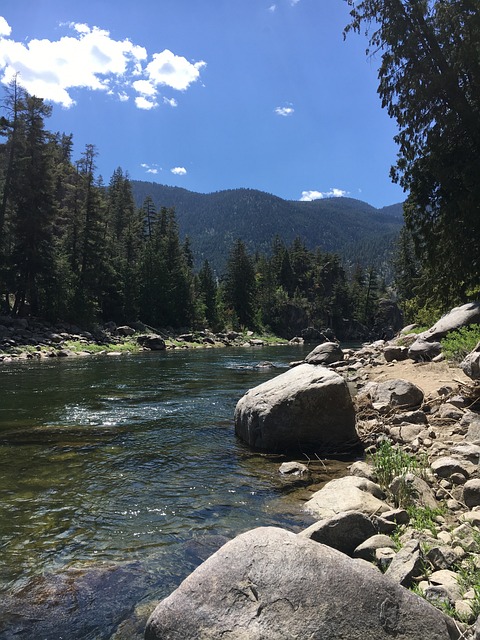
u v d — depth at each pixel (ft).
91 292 165.17
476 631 9.37
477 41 61.82
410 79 67.31
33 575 14.10
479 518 16.01
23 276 138.51
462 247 69.77
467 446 23.57
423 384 41.63
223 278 339.16
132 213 310.86
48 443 29.09
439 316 82.23
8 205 144.25
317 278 404.16
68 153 314.76
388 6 66.69
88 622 11.92
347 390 29.12
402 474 20.65
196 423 35.35
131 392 50.39
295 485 22.24
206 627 9.80
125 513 18.75
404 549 13.52
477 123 63.77
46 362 92.07
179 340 188.44
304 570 10.25
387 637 9.20
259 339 238.07
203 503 19.89
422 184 70.28
